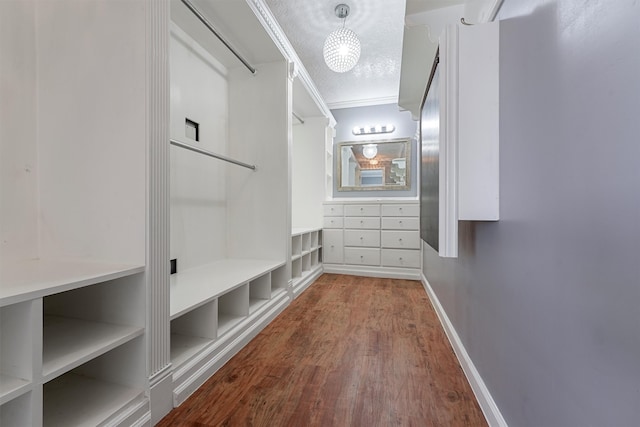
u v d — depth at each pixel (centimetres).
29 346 74
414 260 344
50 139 118
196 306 134
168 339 116
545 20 72
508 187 94
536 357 76
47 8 117
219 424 108
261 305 204
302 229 332
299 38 260
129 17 106
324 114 379
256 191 250
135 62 105
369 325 204
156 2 108
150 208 106
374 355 161
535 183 77
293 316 221
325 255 376
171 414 113
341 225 369
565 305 64
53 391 104
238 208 253
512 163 91
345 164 418
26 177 117
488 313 113
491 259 110
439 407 118
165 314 114
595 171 54
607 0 50
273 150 246
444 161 104
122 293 108
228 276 188
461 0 136
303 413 114
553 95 68
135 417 100
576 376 60
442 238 105
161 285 112
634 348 45
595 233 54
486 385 115
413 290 296
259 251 250
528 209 81
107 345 93
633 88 45
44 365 80
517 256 88
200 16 167
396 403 120
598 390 53
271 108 245
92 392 104
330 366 149
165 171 113
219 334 154
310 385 132
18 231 115
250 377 139
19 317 75
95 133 111
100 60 110
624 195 47
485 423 109
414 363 152
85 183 113
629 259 46
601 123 52
